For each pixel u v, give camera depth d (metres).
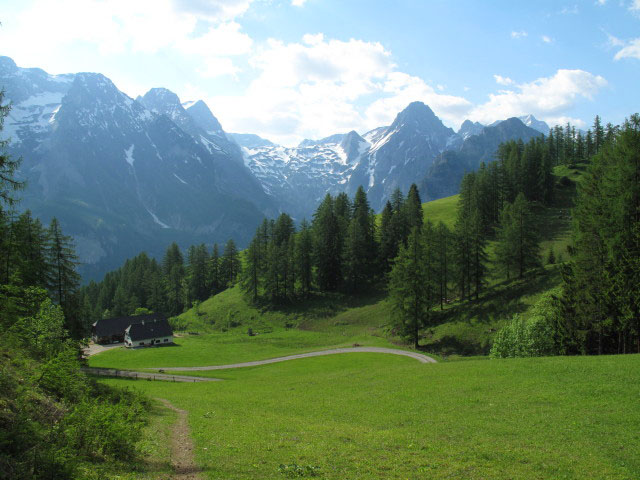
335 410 29.61
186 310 133.25
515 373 33.19
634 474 15.62
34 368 18.28
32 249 45.69
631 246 42.81
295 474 15.27
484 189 112.19
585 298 44.91
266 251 113.25
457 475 15.62
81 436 14.78
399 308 70.69
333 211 124.94
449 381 34.03
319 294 108.75
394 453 18.27
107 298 149.38
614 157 50.91
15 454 12.12
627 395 24.69
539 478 15.33
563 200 120.00
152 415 26.39
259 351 76.94
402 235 108.81
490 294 77.50
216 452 18.08
